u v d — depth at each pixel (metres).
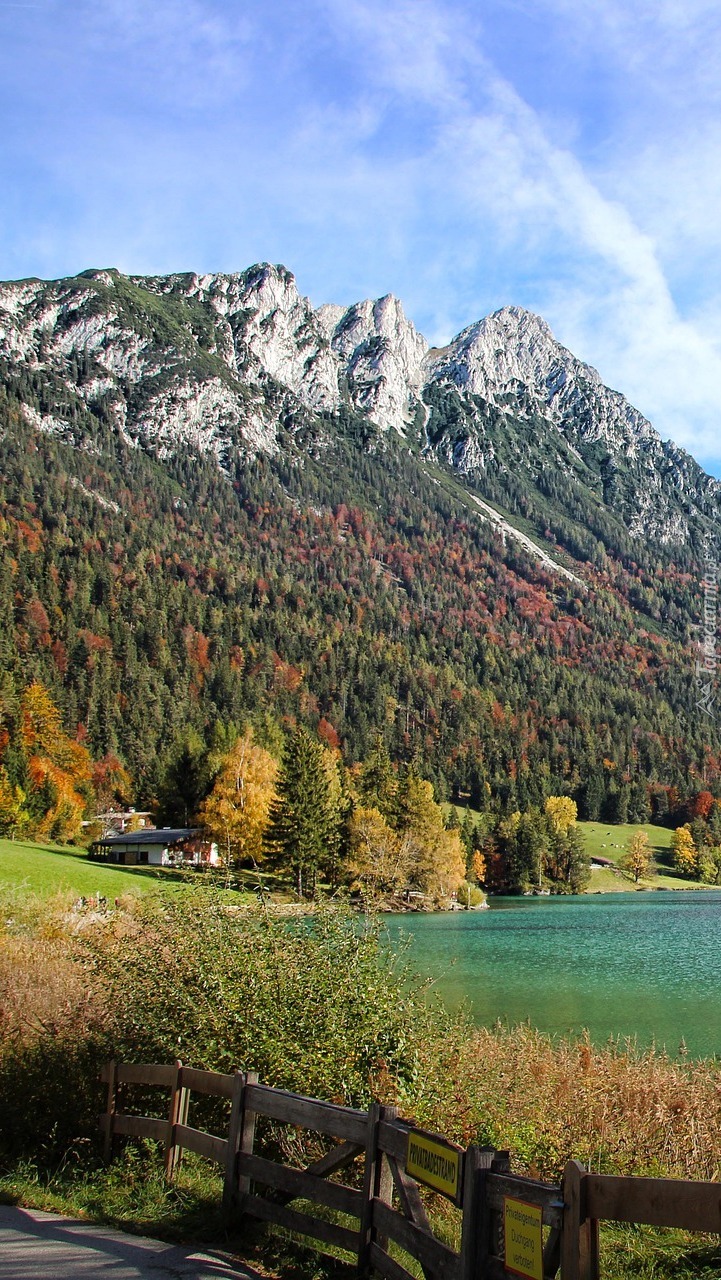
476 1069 12.34
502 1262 5.53
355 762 180.12
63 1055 12.37
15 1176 9.84
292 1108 7.75
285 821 76.81
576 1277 5.00
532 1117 11.33
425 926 72.25
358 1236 6.84
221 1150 8.44
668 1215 4.77
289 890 73.94
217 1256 7.20
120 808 138.00
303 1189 7.43
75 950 17.95
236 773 83.31
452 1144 5.98
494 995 35.50
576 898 120.69
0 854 62.12
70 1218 8.34
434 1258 5.89
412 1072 10.80
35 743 120.69
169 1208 8.62
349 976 11.31
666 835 185.62
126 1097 11.12
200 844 81.38
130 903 18.62
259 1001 10.73
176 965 11.50
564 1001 34.03
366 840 86.06
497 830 134.75
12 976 17.03
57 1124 11.24
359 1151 7.21
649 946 55.97
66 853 89.38
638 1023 29.48
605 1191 5.04
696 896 126.88
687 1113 11.85
